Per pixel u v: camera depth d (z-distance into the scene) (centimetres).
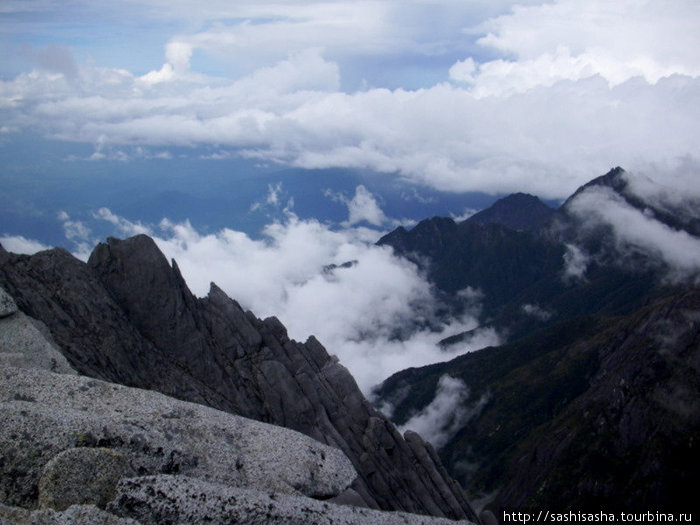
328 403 5222
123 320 4494
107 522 1570
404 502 4669
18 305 3922
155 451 2072
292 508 1922
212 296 5481
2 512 1605
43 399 2339
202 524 1741
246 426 2517
